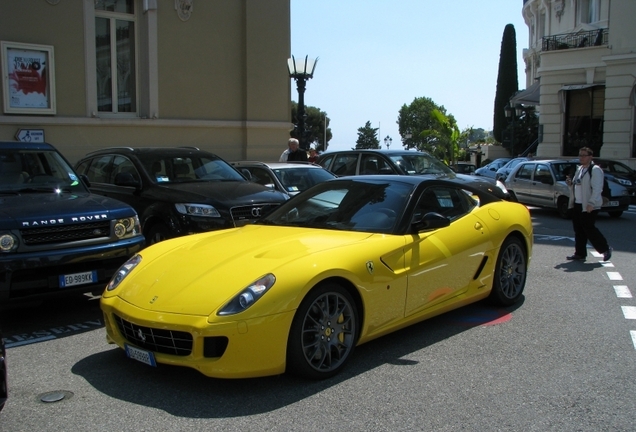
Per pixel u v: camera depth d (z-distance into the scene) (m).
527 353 4.84
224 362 3.83
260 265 4.18
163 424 3.58
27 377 4.37
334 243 4.58
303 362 4.07
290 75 14.90
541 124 31.62
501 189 10.95
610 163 20.50
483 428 3.53
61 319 5.96
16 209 5.71
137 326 4.13
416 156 12.12
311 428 3.52
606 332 5.41
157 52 13.83
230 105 15.08
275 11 15.42
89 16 12.90
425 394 4.01
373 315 4.54
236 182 8.91
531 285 7.34
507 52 47.59
